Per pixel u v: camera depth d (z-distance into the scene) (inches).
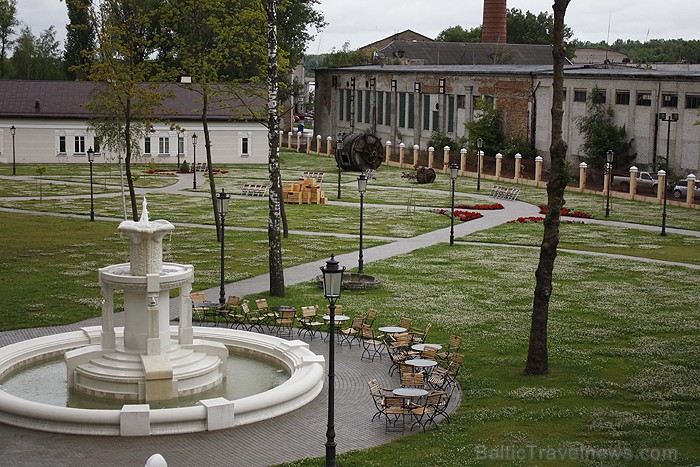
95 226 2117.4
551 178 1023.6
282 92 4340.6
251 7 1865.2
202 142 3816.4
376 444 824.9
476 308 1362.0
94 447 794.2
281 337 1205.7
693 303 1407.5
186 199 2652.6
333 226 2175.2
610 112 3016.7
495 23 5295.3
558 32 1011.3
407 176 3243.1
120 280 933.2
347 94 4527.6
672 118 2576.3
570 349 1143.6
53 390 940.6
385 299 1413.6
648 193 2753.4
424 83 3939.5
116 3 1872.5
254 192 2768.2
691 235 2100.1
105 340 954.7
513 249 1905.8
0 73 4950.8
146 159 3745.1
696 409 911.7
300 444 820.0
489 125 3469.5
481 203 2630.4
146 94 1863.9
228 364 1056.8
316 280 1515.7
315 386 955.3
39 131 3639.3
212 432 839.1
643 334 1222.3
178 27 1925.4
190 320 995.9
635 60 5895.7
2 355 1005.8
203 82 1859.0
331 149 4094.5
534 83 3361.2
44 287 1456.7
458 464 769.6
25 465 752.3
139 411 819.4
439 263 1731.1
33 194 2679.6
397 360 1050.1
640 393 967.0
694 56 7032.5
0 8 4975.4
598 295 1464.1
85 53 1916.8
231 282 1519.4
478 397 957.8
